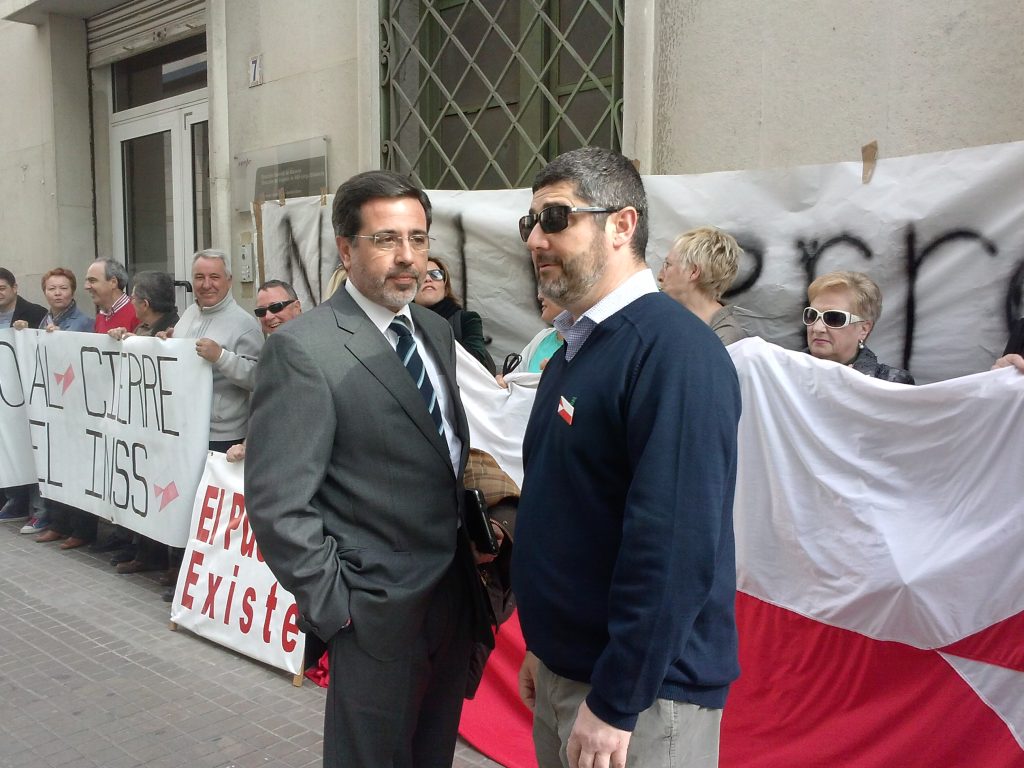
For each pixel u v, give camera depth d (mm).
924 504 2393
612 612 1598
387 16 5125
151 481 4645
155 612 4520
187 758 3111
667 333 1652
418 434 2160
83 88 8406
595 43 4266
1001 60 2986
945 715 2324
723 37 3686
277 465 2047
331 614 2031
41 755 3135
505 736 3129
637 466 1595
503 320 4254
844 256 3170
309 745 3199
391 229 2135
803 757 2576
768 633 2689
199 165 7609
